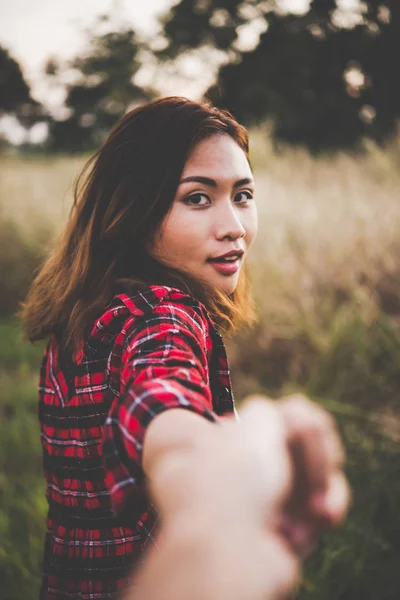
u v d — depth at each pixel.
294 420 0.32
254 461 0.31
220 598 0.28
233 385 3.01
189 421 0.48
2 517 2.22
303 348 2.97
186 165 0.86
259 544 0.30
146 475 0.49
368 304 2.91
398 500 2.03
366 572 1.81
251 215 0.92
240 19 17.52
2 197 6.71
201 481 0.33
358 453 2.26
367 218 3.59
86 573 0.88
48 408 0.95
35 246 5.45
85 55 19.88
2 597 1.83
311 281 3.30
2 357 4.18
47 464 0.96
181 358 0.65
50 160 8.89
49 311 1.01
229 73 17.38
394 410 2.55
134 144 0.90
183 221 0.86
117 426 0.56
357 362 2.68
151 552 0.85
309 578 1.77
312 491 0.31
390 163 4.44
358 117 15.89
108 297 0.87
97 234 0.92
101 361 0.83
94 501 0.87
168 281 0.87
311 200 4.23
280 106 15.72
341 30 16.36
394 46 15.89
